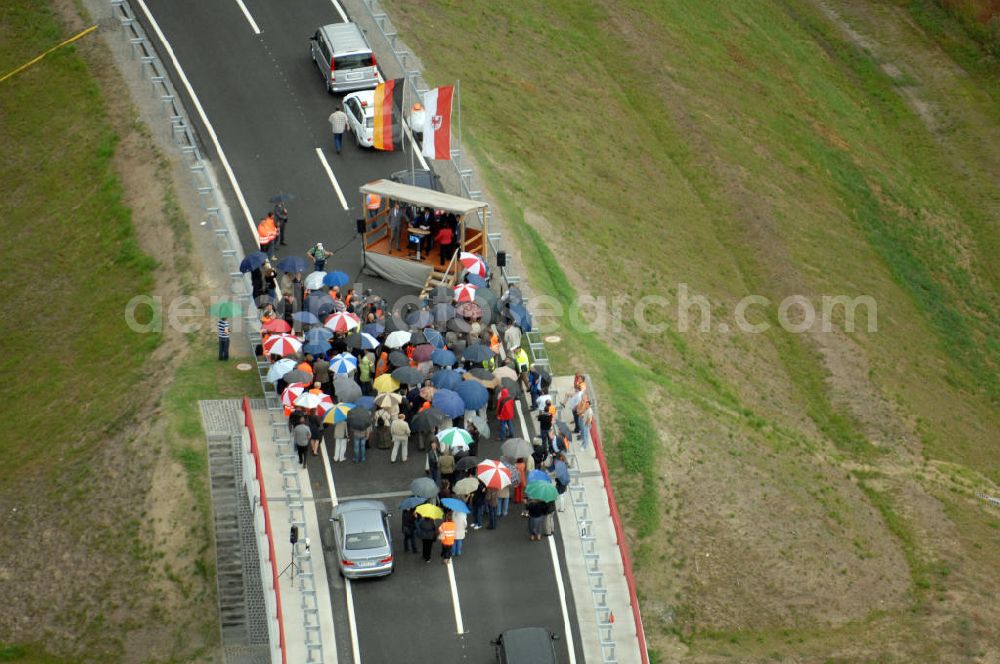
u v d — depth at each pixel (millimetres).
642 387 114750
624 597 93562
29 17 147250
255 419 103250
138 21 147125
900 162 193625
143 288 116812
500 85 158125
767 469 111438
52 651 91688
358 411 96062
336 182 128750
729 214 160500
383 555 90312
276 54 145000
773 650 96312
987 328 164625
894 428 133000
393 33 152250
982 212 188375
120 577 94438
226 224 122188
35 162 132750
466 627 89438
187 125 129500
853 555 105688
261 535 93750
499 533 96250
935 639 99188
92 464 101188
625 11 190250
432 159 134750
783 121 185625
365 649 87625
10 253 124312
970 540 113625
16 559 96250
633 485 104562
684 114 174500
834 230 167625
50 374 112312
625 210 149000
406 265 117250
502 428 101500
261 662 90000
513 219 131750
